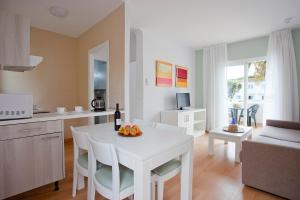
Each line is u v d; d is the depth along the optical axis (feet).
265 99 12.52
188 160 4.73
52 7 8.45
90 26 10.91
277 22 10.53
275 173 5.74
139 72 12.23
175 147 4.17
